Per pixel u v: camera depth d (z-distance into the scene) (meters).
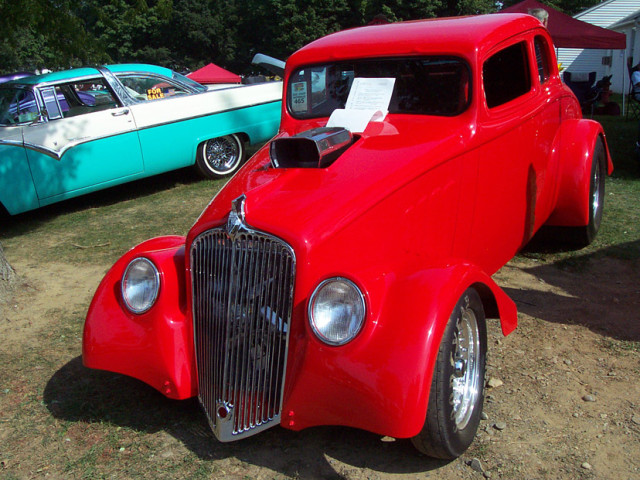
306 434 3.04
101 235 6.67
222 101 8.65
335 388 2.47
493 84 3.62
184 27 52.28
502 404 3.16
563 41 14.12
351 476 2.71
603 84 15.29
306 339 2.56
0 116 7.26
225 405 2.80
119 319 3.09
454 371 2.68
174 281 3.07
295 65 4.07
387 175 2.93
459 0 38.22
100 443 3.04
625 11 27.17
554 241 5.36
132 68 8.08
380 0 38.59
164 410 3.31
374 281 2.65
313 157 3.11
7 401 3.45
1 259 5.04
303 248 2.57
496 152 3.60
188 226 6.77
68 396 3.49
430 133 3.31
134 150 7.89
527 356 3.62
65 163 7.35
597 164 5.12
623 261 5.00
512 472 2.68
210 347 2.88
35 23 8.83
